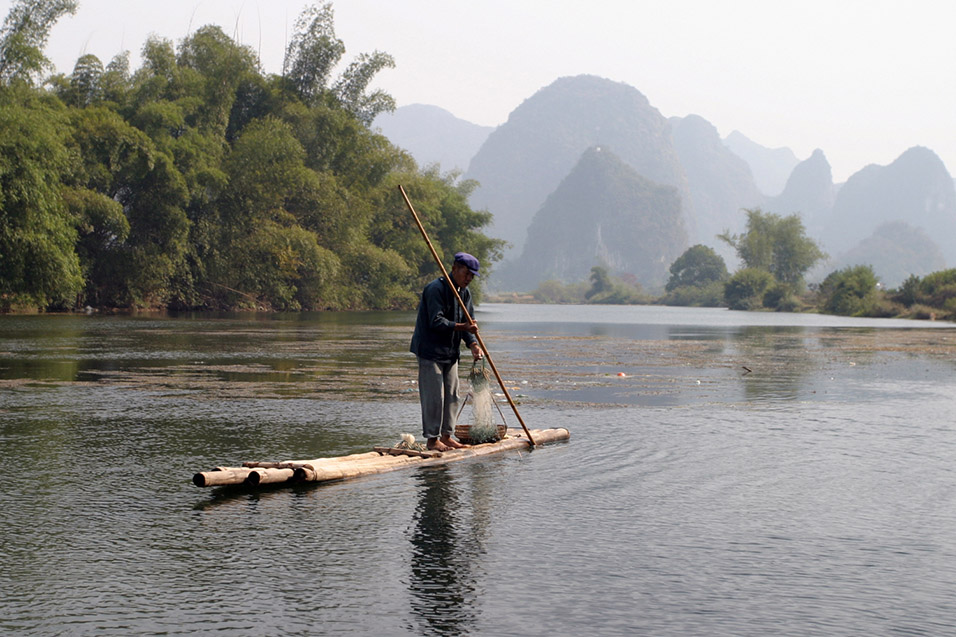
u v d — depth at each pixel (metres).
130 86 49.44
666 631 3.40
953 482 6.30
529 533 4.79
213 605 3.61
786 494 5.87
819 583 4.01
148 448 7.29
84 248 40.59
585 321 52.41
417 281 65.06
